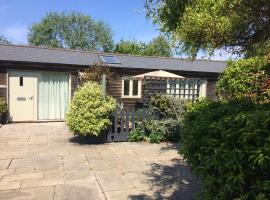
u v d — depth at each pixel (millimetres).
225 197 2729
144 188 5023
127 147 8320
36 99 13719
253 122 2627
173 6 6312
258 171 2578
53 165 6344
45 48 16141
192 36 4934
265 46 4797
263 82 5688
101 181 5340
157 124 9172
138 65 15484
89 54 16484
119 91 14906
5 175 5621
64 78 14180
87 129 8422
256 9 3965
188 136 3484
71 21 43562
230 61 6820
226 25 4359
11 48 14867
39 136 9906
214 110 3568
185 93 12805
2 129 11352
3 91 13039
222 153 2775
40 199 4492
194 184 5238
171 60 18391
